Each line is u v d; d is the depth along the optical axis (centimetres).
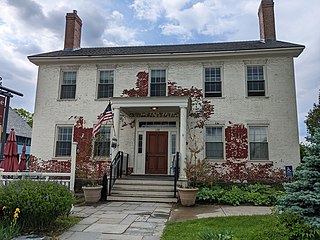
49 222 562
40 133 1357
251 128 1255
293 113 1228
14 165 932
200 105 1291
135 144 1315
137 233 538
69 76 1411
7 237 441
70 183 916
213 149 1258
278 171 1191
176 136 1307
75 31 1583
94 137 1239
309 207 445
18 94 837
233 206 885
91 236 515
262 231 456
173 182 1054
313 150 489
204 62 1323
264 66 1287
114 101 1162
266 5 1445
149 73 1354
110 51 1494
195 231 538
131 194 996
